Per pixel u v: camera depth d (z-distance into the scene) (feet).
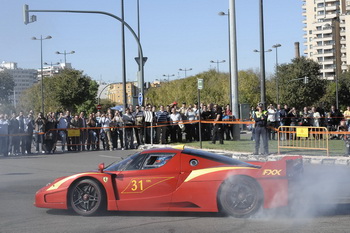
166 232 24.27
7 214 29.66
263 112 61.93
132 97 101.45
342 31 506.48
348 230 23.77
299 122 91.20
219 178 27.66
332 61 508.53
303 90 263.29
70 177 29.40
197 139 86.79
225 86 266.16
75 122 83.71
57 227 25.80
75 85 250.78
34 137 81.15
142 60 93.56
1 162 65.05
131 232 24.39
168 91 300.81
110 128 81.30
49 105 253.03
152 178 28.53
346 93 315.78
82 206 29.04
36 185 42.50
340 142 77.00
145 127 83.71
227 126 87.71
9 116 84.23
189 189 28.02
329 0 526.16
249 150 66.39
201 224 25.99
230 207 27.37
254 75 263.49
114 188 28.81
